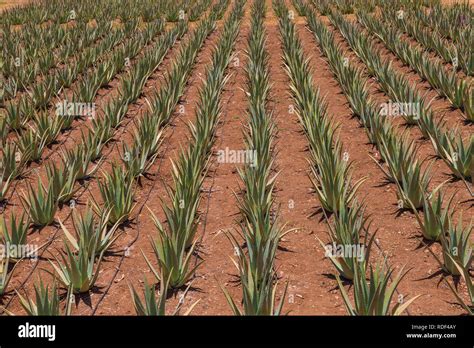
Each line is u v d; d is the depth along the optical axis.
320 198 6.34
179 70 11.64
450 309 4.59
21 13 21.00
